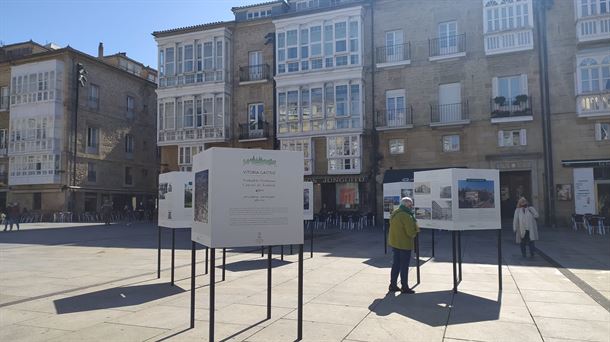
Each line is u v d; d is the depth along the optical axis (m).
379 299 7.99
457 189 8.77
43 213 37.72
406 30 28.91
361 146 29.19
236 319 6.75
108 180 42.12
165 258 13.80
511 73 26.36
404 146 28.48
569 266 11.62
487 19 26.80
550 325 6.34
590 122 24.67
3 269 11.71
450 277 10.15
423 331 6.10
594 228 22.69
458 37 27.59
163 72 34.91
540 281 9.60
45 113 38.34
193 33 34.00
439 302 7.74
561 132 25.17
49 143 37.91
